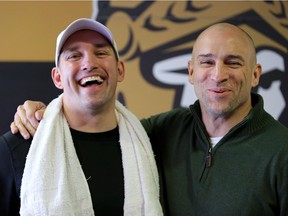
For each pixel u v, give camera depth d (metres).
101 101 1.10
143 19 2.03
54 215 0.98
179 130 1.23
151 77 2.02
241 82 1.11
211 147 1.13
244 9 2.07
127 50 2.01
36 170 1.02
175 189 1.15
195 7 2.05
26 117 1.12
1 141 1.07
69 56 1.12
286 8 2.08
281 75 2.05
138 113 2.00
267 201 1.04
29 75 1.96
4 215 1.03
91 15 2.01
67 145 1.08
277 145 1.06
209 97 1.12
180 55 2.03
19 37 1.97
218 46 1.10
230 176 1.08
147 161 1.16
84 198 1.03
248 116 1.09
